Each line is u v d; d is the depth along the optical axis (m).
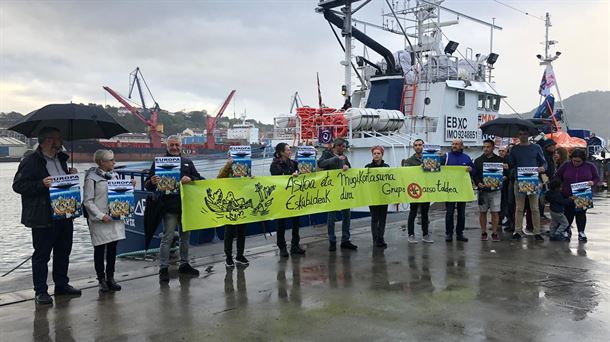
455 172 8.82
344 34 14.79
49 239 5.42
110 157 5.90
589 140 20.11
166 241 6.32
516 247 8.20
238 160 7.23
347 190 8.16
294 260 7.39
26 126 5.78
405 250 8.03
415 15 16.14
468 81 15.30
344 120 13.45
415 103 15.34
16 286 6.20
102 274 5.86
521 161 8.76
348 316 4.89
